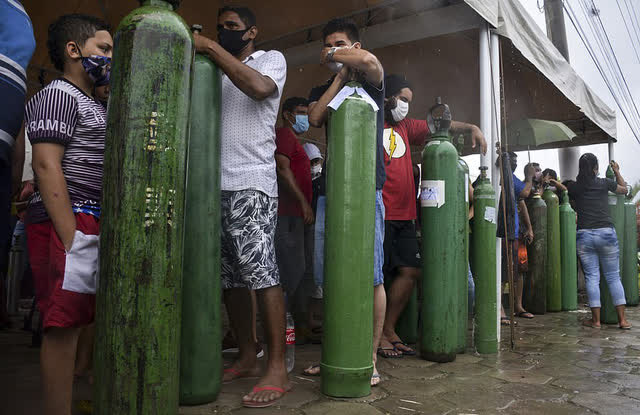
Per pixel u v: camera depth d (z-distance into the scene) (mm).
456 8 3713
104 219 1355
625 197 6406
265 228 2148
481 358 3068
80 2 4090
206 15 4594
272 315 2160
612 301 4824
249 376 2461
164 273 1361
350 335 2158
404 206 3146
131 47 1356
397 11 4004
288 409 1995
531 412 2047
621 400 2225
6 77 1358
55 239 1442
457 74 5004
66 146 1490
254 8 4434
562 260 5859
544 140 5711
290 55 4836
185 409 1960
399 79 3100
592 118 5902
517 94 5484
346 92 2236
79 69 1603
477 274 3256
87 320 1487
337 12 4238
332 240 2189
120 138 1347
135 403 1321
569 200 6406
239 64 1985
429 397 2219
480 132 3367
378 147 2508
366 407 2045
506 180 3641
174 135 1390
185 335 1979
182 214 1427
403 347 3139
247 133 2152
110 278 1329
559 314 5516
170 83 1381
